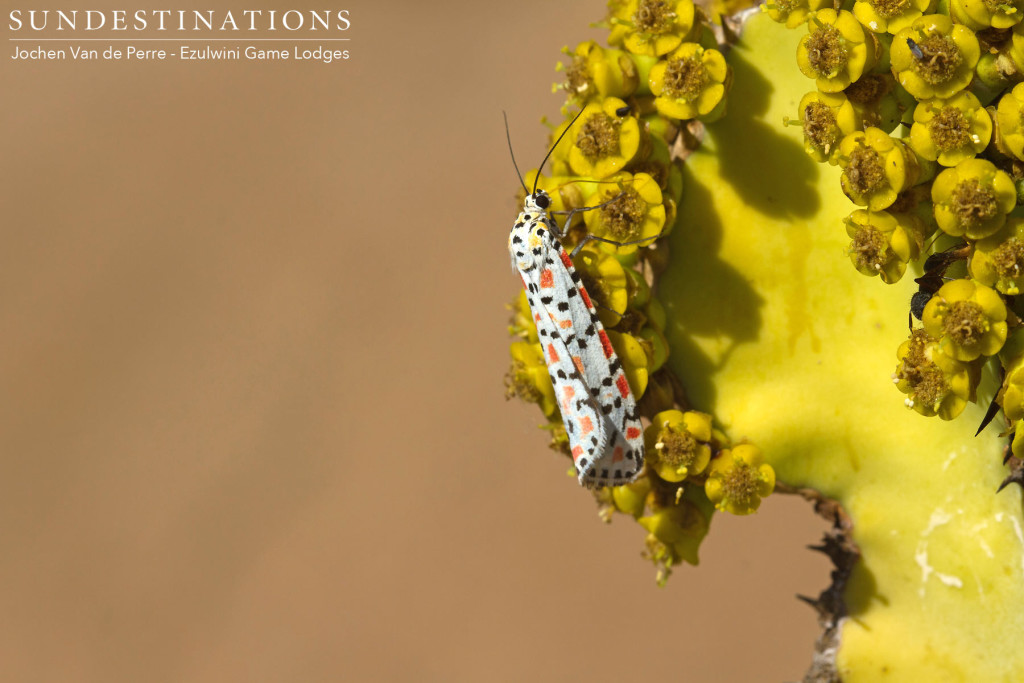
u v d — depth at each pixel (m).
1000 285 0.26
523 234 0.27
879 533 0.27
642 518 0.27
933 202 0.26
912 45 0.26
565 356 0.27
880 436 0.27
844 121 0.26
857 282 0.27
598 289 0.27
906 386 0.26
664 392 0.27
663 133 0.27
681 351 0.27
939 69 0.26
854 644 0.27
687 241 0.27
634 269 0.27
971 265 0.26
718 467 0.27
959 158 0.26
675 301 0.27
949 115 0.26
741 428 0.27
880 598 0.27
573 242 0.27
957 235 0.26
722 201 0.27
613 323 0.27
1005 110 0.26
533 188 0.27
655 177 0.27
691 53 0.27
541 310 0.27
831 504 0.27
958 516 0.27
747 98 0.27
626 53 0.27
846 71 0.26
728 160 0.27
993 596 0.27
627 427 0.27
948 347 0.26
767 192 0.27
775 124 0.27
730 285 0.27
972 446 0.27
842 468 0.27
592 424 0.27
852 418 0.27
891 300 0.27
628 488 0.27
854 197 0.26
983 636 0.27
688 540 0.27
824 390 0.27
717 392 0.27
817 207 0.27
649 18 0.27
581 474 0.27
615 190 0.27
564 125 0.27
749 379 0.27
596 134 0.27
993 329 0.26
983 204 0.26
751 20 0.27
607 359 0.27
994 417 0.27
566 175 0.27
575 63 0.27
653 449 0.27
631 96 0.27
